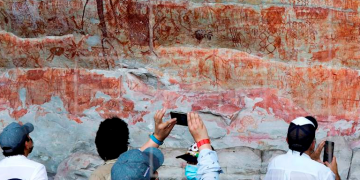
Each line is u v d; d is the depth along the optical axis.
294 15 5.77
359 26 5.79
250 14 5.77
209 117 5.75
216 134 5.72
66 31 5.77
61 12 5.72
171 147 5.64
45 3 5.71
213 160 2.69
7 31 5.76
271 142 5.71
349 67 5.81
